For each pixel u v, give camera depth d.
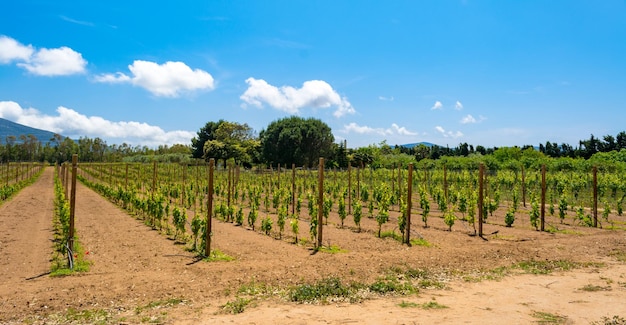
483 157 47.22
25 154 93.50
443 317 5.51
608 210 15.23
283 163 56.25
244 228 13.73
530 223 15.22
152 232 12.86
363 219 16.09
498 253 9.77
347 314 5.62
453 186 25.34
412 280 7.59
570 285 7.33
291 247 10.49
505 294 6.73
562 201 15.39
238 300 6.19
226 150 58.09
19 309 5.68
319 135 55.47
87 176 50.94
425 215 14.25
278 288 6.93
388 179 30.84
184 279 7.31
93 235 12.11
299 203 16.83
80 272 7.71
